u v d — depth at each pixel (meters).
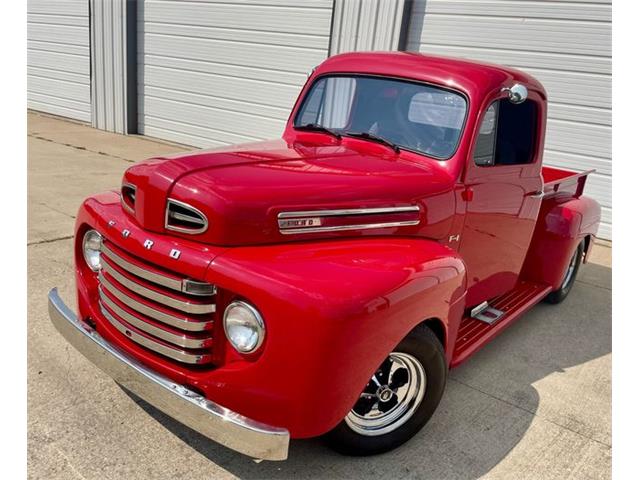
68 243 5.02
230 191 2.33
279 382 2.11
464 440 2.89
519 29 7.07
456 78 3.15
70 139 10.70
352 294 2.12
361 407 2.57
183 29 10.43
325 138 3.46
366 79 3.45
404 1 7.67
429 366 2.64
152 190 2.41
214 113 10.47
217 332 2.28
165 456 2.54
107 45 11.49
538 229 4.46
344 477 2.52
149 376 2.29
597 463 2.80
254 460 2.57
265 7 9.27
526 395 3.39
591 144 6.92
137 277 2.45
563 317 4.70
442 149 3.09
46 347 3.32
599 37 6.60
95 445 2.56
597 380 3.65
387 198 2.71
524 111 3.48
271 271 2.16
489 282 3.68
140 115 11.66
